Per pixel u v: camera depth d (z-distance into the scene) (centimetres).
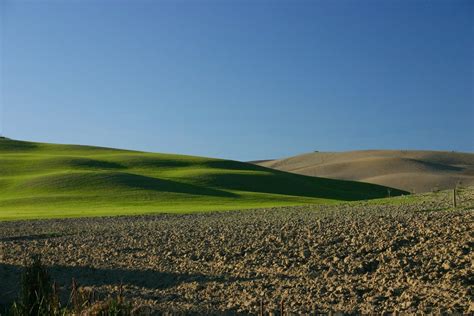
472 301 1590
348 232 2816
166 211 6262
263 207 6675
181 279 2220
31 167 12381
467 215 2897
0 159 13075
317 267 2241
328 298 1761
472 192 5219
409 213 3506
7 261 2797
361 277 2025
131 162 13888
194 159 15175
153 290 2062
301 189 12744
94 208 7256
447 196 5131
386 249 2378
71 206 7712
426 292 1744
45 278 1439
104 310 1250
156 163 14112
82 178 10019
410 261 2134
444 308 1552
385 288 1834
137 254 2848
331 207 5362
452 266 1997
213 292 1977
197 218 4991
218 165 14912
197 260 2602
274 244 2755
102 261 2703
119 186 9625
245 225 3653
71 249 3127
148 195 8888
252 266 2367
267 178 12788
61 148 17288
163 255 2772
